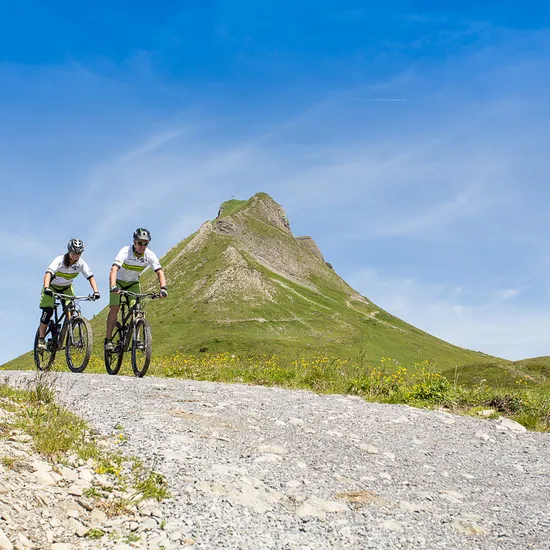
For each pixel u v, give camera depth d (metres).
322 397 9.87
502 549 4.57
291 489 5.36
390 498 5.46
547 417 9.89
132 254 11.23
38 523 4.13
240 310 146.00
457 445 7.63
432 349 154.75
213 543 4.21
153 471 5.23
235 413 7.74
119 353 11.48
